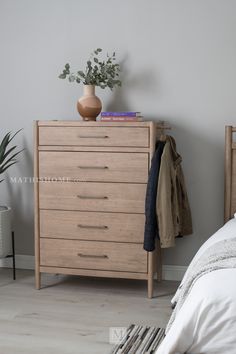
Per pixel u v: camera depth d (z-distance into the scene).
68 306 3.39
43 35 4.06
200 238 3.94
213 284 2.02
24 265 4.26
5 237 3.94
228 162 3.62
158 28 3.85
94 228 3.62
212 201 3.90
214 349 1.93
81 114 3.71
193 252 3.96
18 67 4.14
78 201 3.62
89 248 3.64
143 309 3.35
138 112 3.71
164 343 1.99
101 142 3.54
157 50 3.87
